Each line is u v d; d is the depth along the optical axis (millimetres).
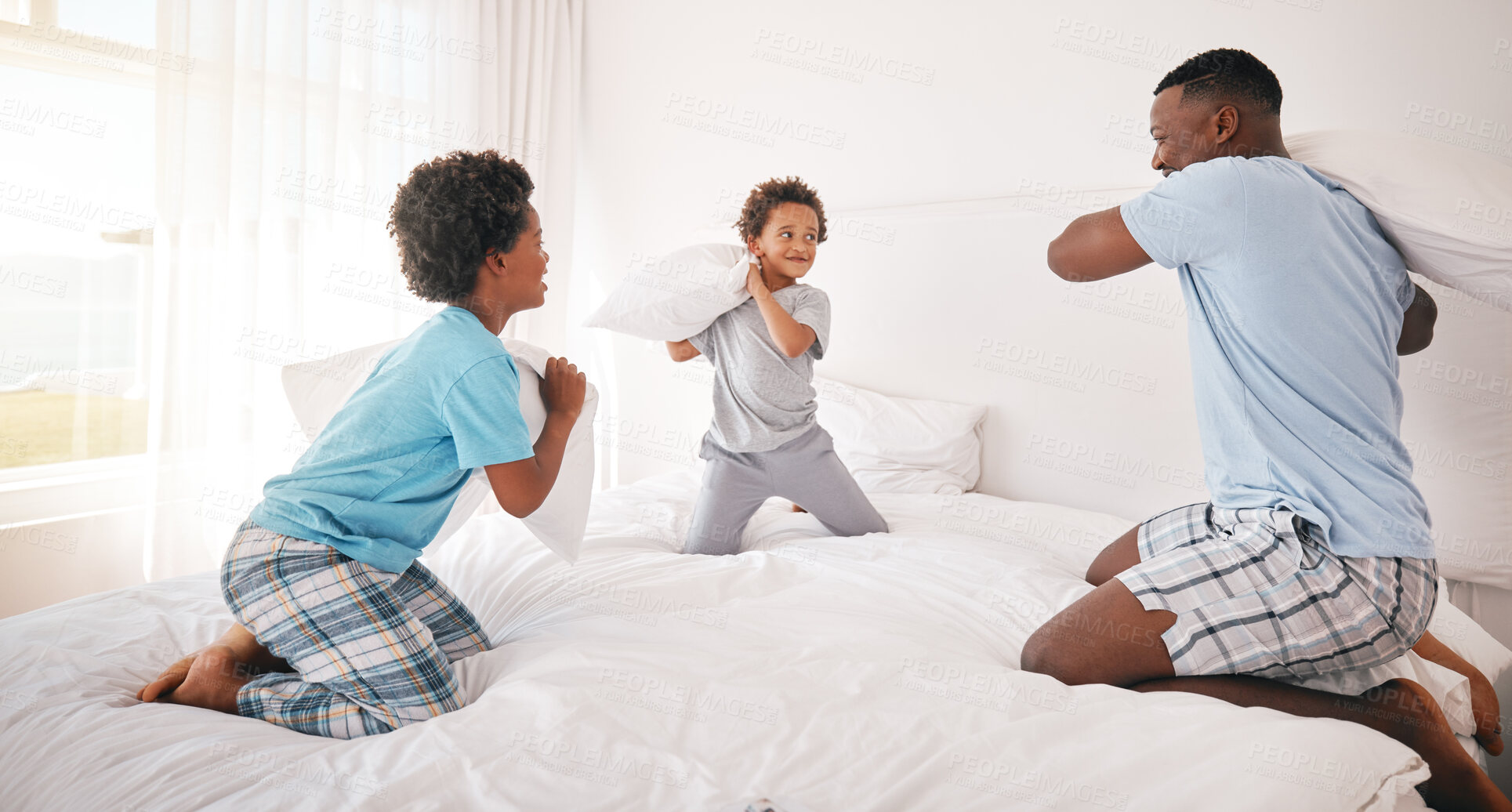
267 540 1104
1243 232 1193
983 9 2473
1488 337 1707
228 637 1188
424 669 1071
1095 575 1610
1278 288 1184
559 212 3377
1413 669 1215
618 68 3338
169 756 917
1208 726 966
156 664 1201
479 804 846
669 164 3221
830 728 966
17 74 2119
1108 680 1188
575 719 955
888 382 2707
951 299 2555
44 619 1294
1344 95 1949
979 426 2520
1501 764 1532
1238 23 2074
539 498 1203
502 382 1142
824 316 1949
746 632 1296
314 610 1071
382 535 1132
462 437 1116
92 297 2275
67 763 915
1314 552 1146
